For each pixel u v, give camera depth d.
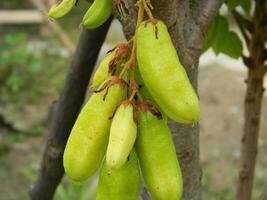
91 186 1.66
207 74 3.19
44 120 2.75
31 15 4.27
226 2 0.74
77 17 4.04
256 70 0.77
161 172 0.43
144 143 0.43
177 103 0.41
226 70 3.24
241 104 2.91
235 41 0.75
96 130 0.43
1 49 3.30
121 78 0.43
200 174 0.59
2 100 2.93
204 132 2.69
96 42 0.70
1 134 2.67
